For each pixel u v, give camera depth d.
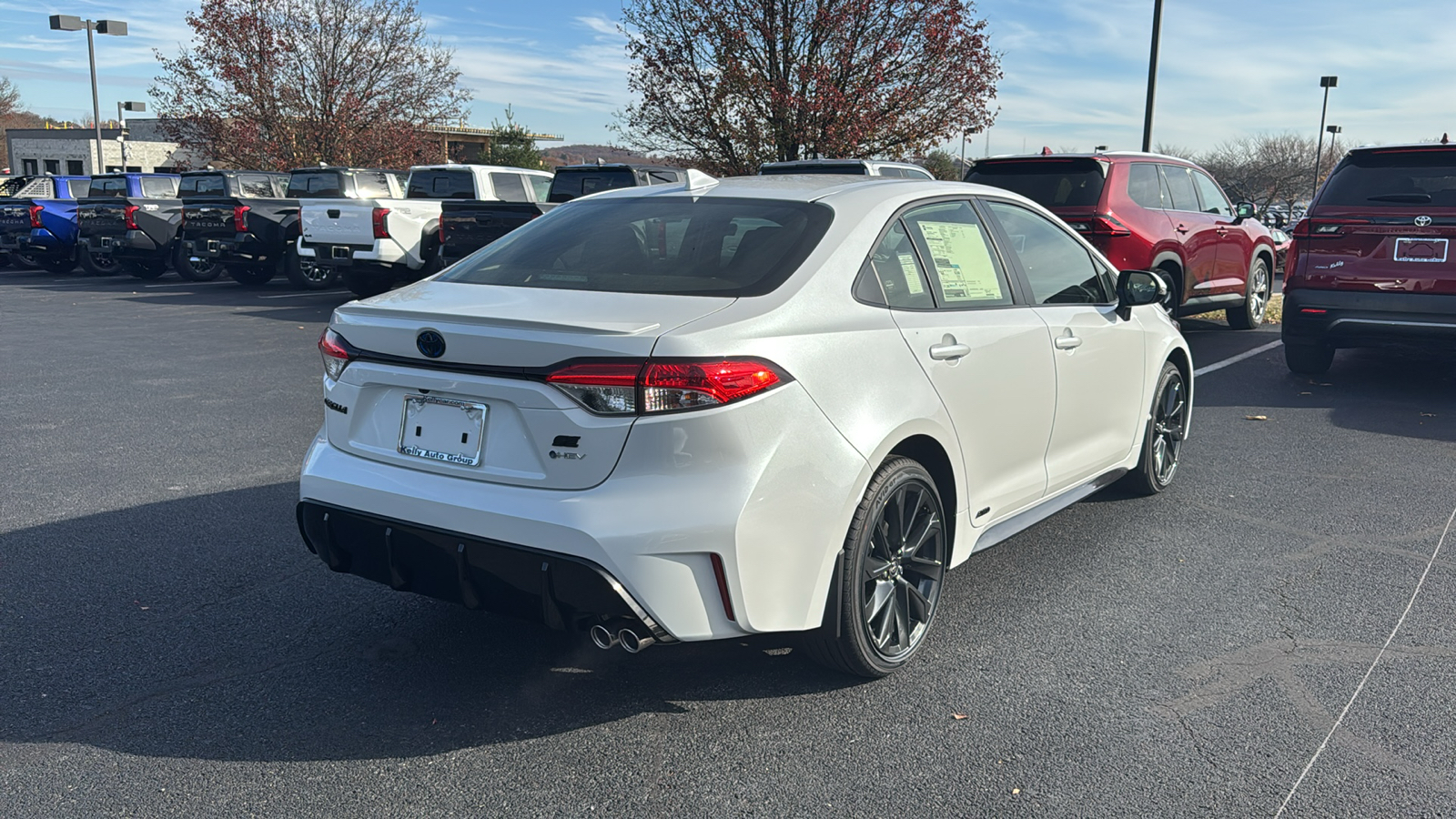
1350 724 3.15
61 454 6.32
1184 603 4.11
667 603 2.83
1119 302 4.80
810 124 17.11
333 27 27.72
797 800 2.75
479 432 2.99
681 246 3.39
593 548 2.77
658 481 2.80
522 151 41.22
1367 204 7.98
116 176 20.59
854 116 16.91
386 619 3.91
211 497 5.44
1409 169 7.89
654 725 3.13
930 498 3.50
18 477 5.80
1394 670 3.52
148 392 8.34
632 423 2.78
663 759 2.94
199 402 7.95
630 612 2.80
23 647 3.63
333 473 3.25
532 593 2.88
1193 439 6.84
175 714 3.17
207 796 2.74
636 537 2.77
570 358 2.80
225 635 3.75
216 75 27.38
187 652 3.61
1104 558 4.63
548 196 15.99
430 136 30.72
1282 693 3.35
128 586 4.20
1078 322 4.42
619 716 3.19
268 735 3.06
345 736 3.05
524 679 3.43
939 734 3.08
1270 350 10.70
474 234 13.51
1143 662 3.58
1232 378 9.10
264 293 17.59
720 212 3.57
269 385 8.70
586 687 3.38
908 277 3.56
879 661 3.37
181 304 15.54
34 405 7.80
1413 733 3.10
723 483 2.83
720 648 3.67
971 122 17.69
